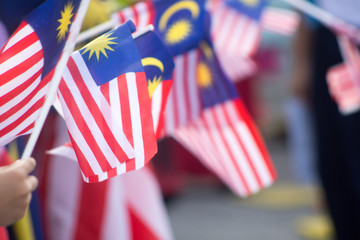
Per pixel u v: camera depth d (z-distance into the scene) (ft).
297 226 25.46
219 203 30.35
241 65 14.57
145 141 7.66
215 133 11.57
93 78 7.79
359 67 14.25
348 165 16.34
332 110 16.48
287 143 49.29
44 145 12.05
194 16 10.48
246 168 11.68
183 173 32.65
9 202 6.27
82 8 7.20
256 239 24.08
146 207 12.64
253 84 39.52
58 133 11.93
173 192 30.42
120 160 7.67
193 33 10.52
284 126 50.03
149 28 8.46
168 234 12.91
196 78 10.91
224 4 14.14
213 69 10.96
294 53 20.27
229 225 26.35
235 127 11.57
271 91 47.50
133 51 7.87
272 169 11.71
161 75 8.70
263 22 14.26
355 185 16.31
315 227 24.31
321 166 16.97
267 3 14.32
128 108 7.73
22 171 6.37
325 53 16.37
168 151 30.12
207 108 11.29
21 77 7.36
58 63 7.11
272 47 40.40
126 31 7.94
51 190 12.00
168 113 10.89
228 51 14.14
